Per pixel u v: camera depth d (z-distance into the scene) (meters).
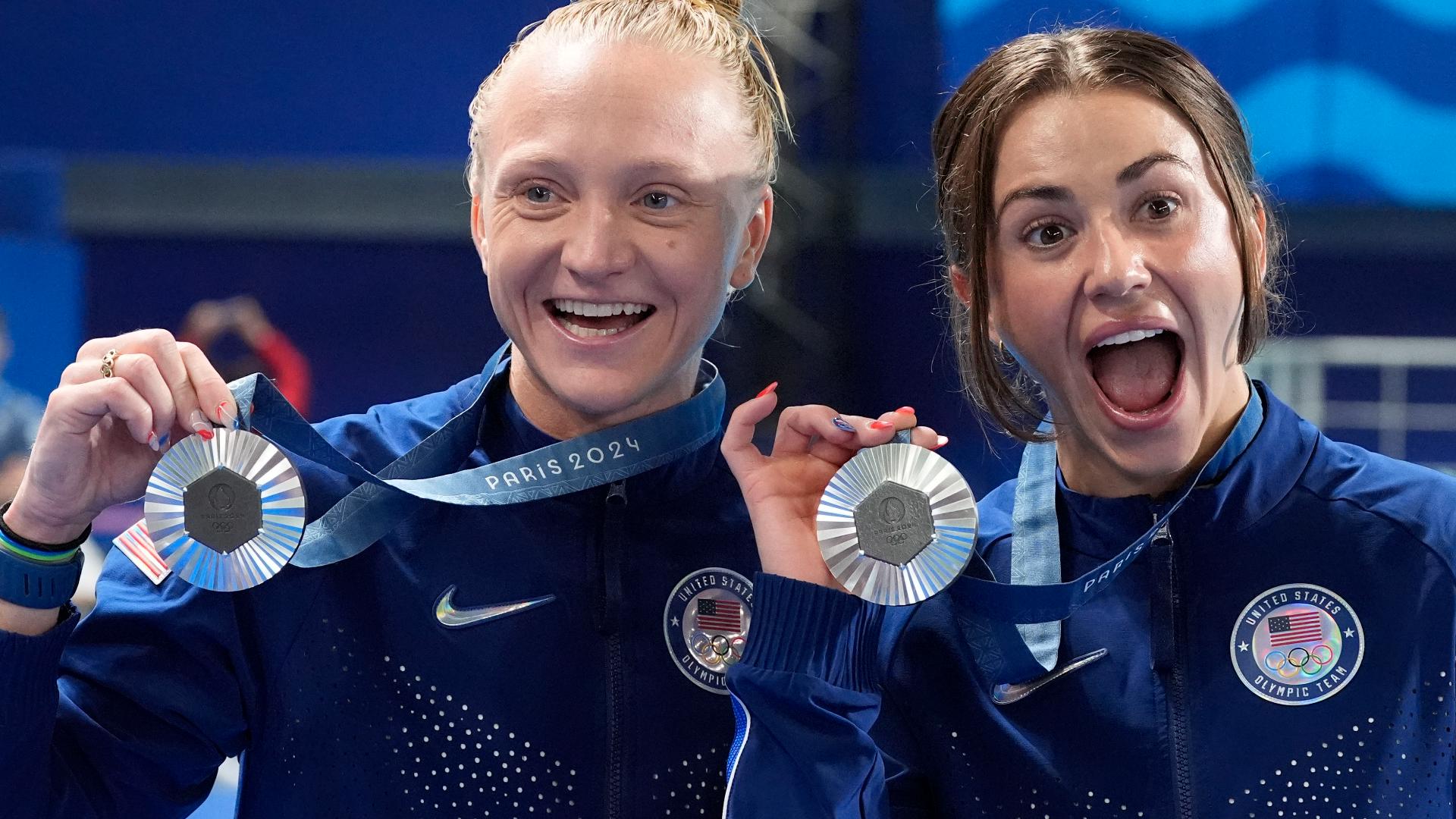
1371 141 21.23
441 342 25.09
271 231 23.39
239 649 5.12
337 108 22.39
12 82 22.30
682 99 4.96
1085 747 5.20
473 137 5.43
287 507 4.73
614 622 5.23
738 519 5.49
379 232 23.33
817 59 22.81
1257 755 5.04
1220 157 5.11
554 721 5.14
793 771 4.87
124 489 4.85
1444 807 4.96
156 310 24.27
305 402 25.00
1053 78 5.12
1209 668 5.17
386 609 5.22
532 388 5.47
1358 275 23.31
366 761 5.12
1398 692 5.00
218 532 4.71
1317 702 5.05
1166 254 4.98
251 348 24.31
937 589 4.77
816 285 23.38
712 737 5.22
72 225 23.11
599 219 4.88
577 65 4.94
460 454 5.44
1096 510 5.47
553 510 5.37
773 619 4.91
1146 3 20.88
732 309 23.28
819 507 4.87
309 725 5.12
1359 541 5.18
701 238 5.01
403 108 22.36
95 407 4.57
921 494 4.80
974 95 5.44
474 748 5.12
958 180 5.45
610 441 5.26
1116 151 4.97
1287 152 21.42
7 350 21.02
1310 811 4.97
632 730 5.17
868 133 22.94
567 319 5.16
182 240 24.08
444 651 5.19
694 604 5.34
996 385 5.33
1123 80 5.07
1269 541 5.26
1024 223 5.13
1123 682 5.23
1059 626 5.38
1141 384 5.68
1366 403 22.86
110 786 4.96
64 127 22.39
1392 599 5.08
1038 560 5.55
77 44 22.23
